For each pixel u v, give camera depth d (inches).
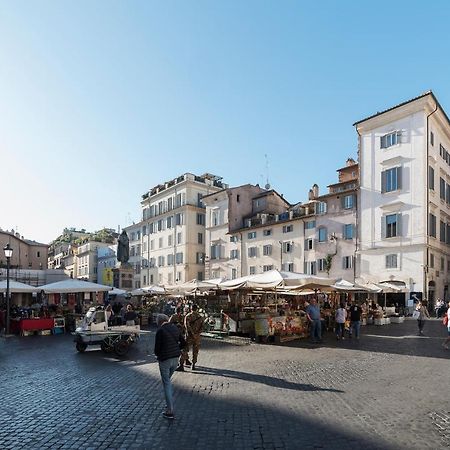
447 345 643.5
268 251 2020.2
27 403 337.7
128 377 434.3
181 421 286.8
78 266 3961.6
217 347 653.3
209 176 2709.2
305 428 270.2
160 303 1366.9
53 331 901.8
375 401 331.6
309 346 657.6
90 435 261.7
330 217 1733.5
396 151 1520.7
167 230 2655.0
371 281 1537.9
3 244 2524.6
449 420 284.0
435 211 1504.7
